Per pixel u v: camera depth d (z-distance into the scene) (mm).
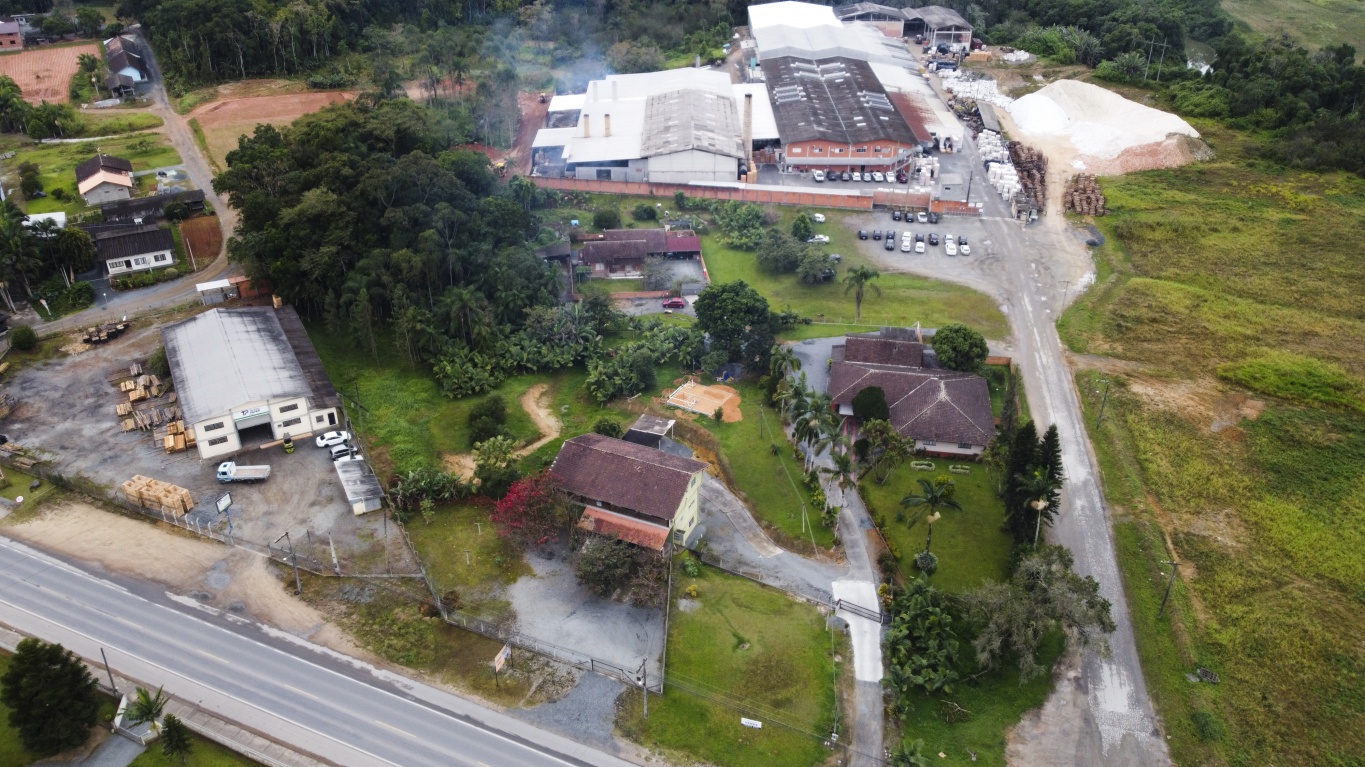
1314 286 140750
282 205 132875
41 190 159375
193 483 97125
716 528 94625
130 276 135000
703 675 77250
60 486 96250
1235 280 143250
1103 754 73188
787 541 92750
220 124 190750
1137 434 109125
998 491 98062
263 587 84688
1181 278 144625
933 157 187000
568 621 82250
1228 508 98312
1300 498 99625
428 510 93875
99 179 156500
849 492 99562
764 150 186250
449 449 106250
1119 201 170000
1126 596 87312
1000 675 79438
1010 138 198875
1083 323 132500
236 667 76500
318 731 71312
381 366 120312
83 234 134000
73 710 67562
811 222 162625
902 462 102938
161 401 109875
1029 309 136750
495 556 89250
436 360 119188
